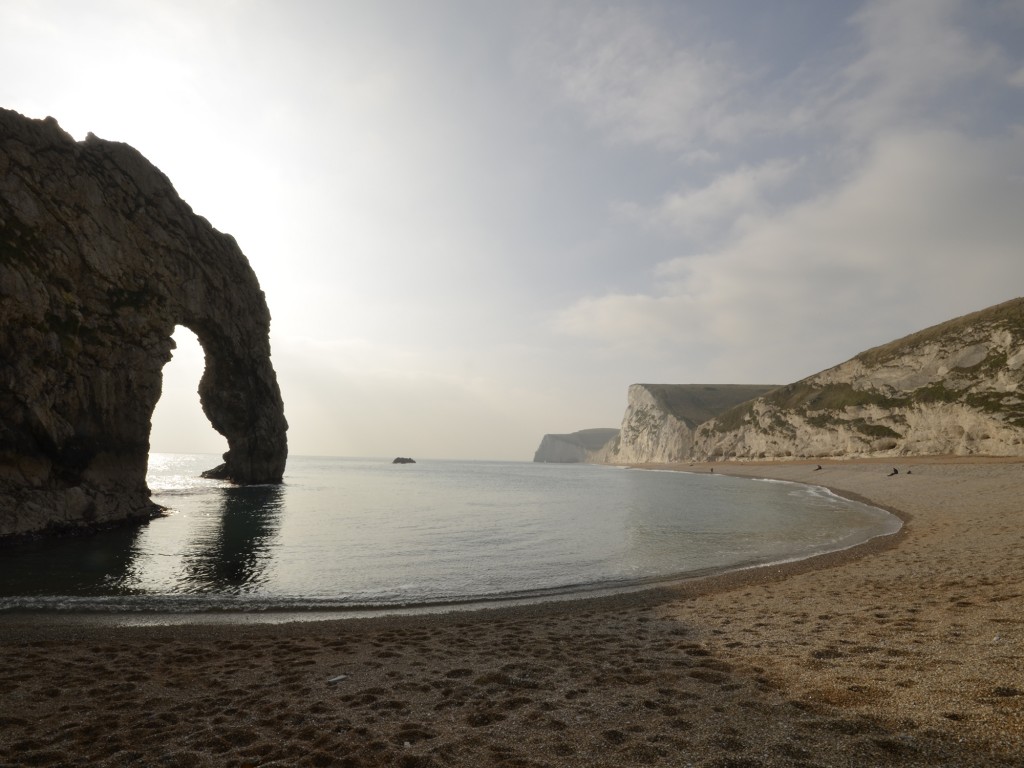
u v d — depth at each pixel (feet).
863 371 329.31
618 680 27.81
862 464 247.29
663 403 628.28
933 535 75.51
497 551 80.48
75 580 61.16
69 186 104.68
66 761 20.47
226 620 46.50
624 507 144.56
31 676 31.42
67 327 98.78
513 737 21.35
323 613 49.03
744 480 270.46
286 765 19.67
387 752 20.40
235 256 179.73
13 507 85.51
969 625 31.71
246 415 207.10
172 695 28.09
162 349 123.65
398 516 125.08
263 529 102.47
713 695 24.50
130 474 111.55
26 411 89.35
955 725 18.89
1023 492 108.68
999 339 248.93
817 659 28.45
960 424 237.04
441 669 31.55
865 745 18.24
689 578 60.85
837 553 69.36
